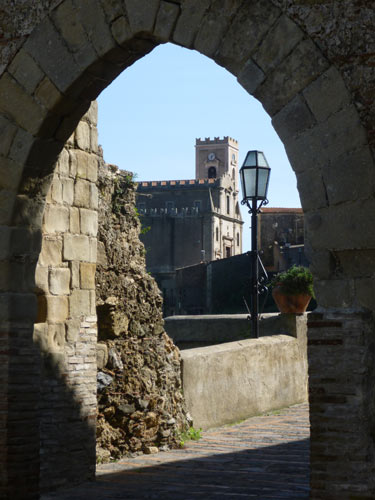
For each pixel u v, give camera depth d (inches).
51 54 224.4
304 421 389.1
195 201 3351.4
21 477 224.5
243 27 197.8
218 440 338.0
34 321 234.2
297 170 191.2
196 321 499.8
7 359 226.5
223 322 489.7
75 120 231.9
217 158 4539.9
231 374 389.1
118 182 316.2
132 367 308.7
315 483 181.2
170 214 3275.1
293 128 191.3
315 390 184.1
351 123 183.2
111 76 225.8
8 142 230.7
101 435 289.6
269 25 194.4
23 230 233.0
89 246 277.4
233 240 3627.0
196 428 356.8
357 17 185.0
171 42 207.6
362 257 181.6
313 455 182.2
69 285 267.3
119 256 307.7
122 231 314.8
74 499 234.5
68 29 221.9
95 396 274.1
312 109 188.4
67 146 270.4
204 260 3184.1
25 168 228.8
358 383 179.8
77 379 267.0
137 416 305.7
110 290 300.0
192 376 357.4
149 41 215.9
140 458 297.7
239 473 265.7
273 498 225.5
